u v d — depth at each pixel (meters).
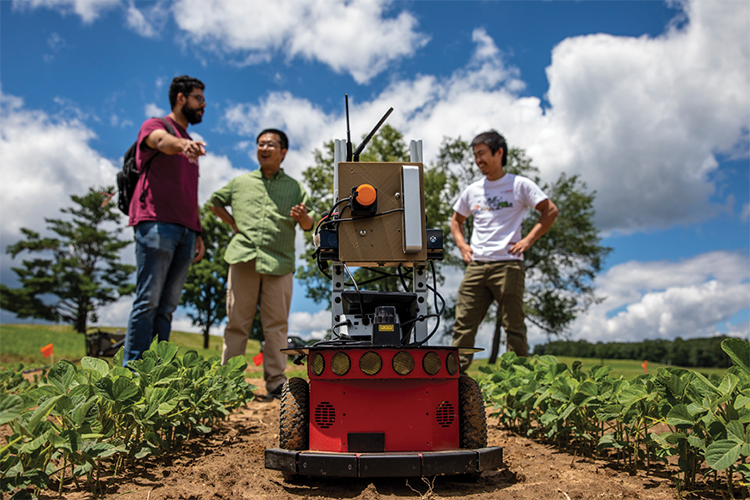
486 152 4.98
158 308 4.48
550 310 27.55
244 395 3.99
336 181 2.85
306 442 2.31
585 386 2.72
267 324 5.02
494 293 4.93
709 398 2.00
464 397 2.39
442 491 2.12
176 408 2.83
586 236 28.80
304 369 8.76
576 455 2.85
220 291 40.09
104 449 1.89
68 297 50.62
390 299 2.67
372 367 2.21
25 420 1.75
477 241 5.07
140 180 4.20
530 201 4.89
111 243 53.78
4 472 1.62
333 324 2.65
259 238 4.89
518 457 2.83
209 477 2.29
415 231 2.59
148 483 2.15
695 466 2.10
